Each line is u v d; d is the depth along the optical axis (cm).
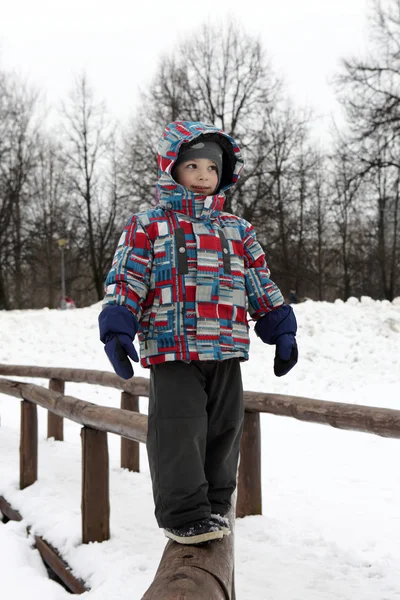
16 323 1573
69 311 1716
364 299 1497
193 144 206
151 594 152
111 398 1041
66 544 368
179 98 3098
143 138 3089
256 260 212
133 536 375
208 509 183
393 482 539
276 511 446
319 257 3588
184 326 191
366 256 3638
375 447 675
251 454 419
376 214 3422
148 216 201
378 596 296
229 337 195
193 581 155
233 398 201
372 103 2502
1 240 3456
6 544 393
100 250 3541
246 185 2988
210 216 206
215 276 196
